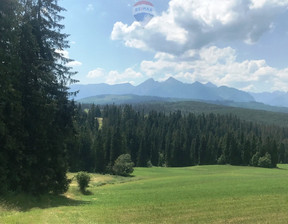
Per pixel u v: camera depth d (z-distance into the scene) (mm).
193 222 14820
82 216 15336
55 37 23562
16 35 19188
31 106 21219
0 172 18312
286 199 24094
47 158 22672
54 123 23891
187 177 60625
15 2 18641
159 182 51625
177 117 183875
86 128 95312
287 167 106500
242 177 55125
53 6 23109
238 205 21016
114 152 93312
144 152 114812
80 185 37000
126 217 15789
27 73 21312
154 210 18625
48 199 22672
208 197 26484
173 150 122875
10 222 11227
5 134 18391
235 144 115500
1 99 18266
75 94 25109
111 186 48281
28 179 21344
